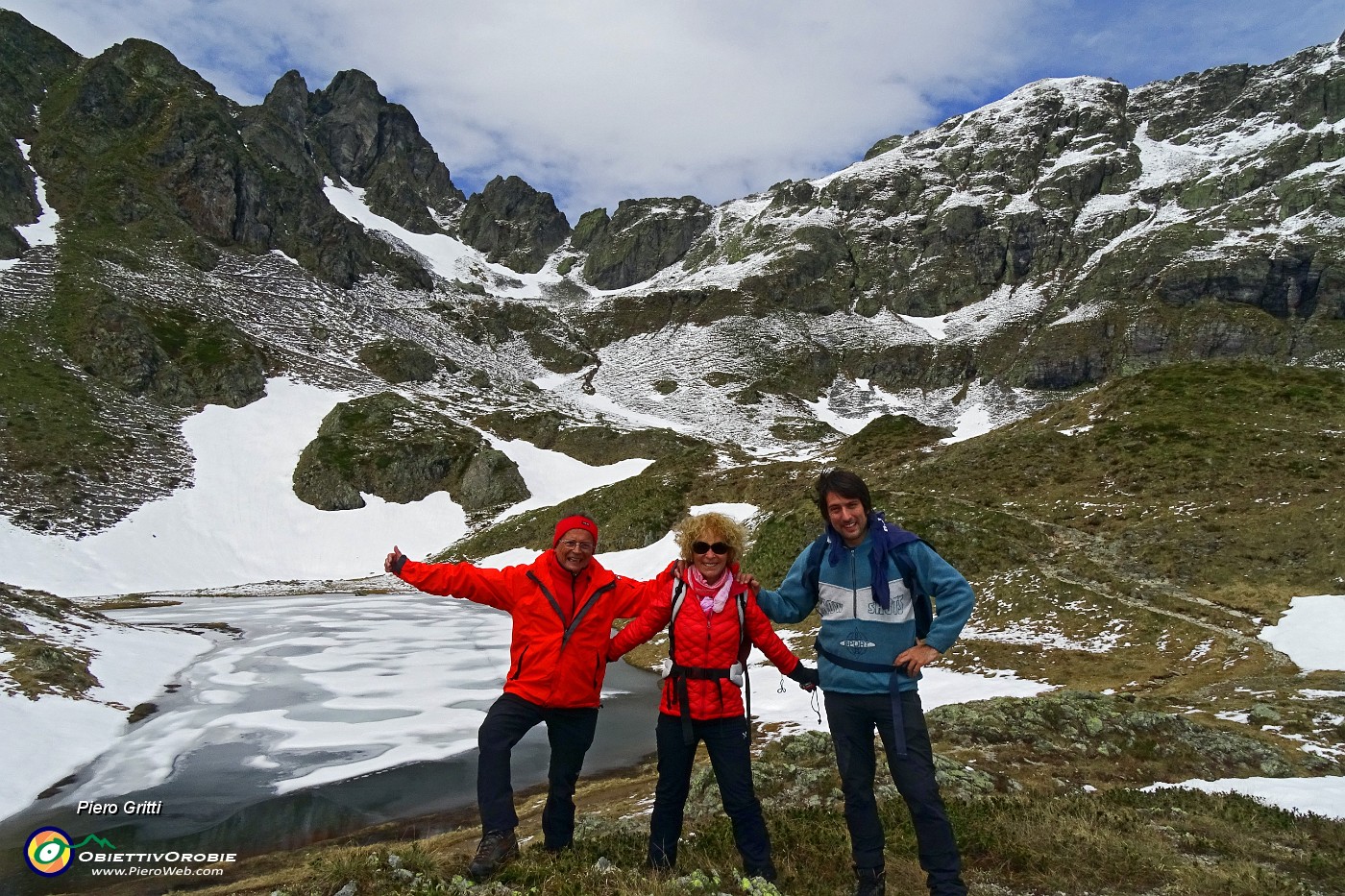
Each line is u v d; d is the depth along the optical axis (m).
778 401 144.00
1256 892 5.98
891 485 44.88
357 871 5.94
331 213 172.38
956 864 4.99
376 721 21.09
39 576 56.09
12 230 107.25
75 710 19.70
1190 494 34.53
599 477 92.19
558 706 5.79
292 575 69.25
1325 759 13.27
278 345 116.69
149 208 135.88
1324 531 28.53
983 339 166.00
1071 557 32.09
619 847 6.40
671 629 5.68
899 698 5.10
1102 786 11.76
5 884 11.00
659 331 179.25
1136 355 142.62
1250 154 194.25
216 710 21.91
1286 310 144.00
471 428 99.50
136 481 73.31
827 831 7.06
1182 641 24.28
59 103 153.50
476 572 5.96
